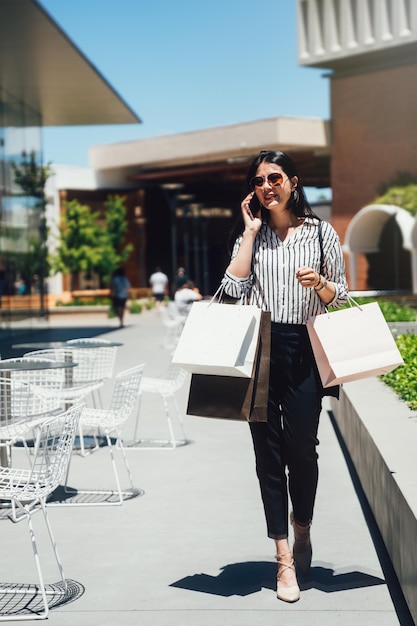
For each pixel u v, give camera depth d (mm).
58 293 53125
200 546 5766
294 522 5039
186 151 49344
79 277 53688
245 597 4801
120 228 50375
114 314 37219
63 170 53406
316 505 6781
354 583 4996
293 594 4715
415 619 4203
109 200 50406
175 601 4762
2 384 7137
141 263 55188
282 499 4824
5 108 24312
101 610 4652
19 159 25609
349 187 43969
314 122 44344
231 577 5141
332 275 4844
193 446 9344
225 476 7852
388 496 5203
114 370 16453
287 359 4754
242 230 4957
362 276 42000
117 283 30703
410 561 4344
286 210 4844
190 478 7793
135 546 5789
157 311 40000
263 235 4875
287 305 4758
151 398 13211
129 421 11078
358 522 6273
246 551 5641
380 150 42719
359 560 5410
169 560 5480
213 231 60219
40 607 4715
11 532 6164
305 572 5160
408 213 38906
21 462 8430
